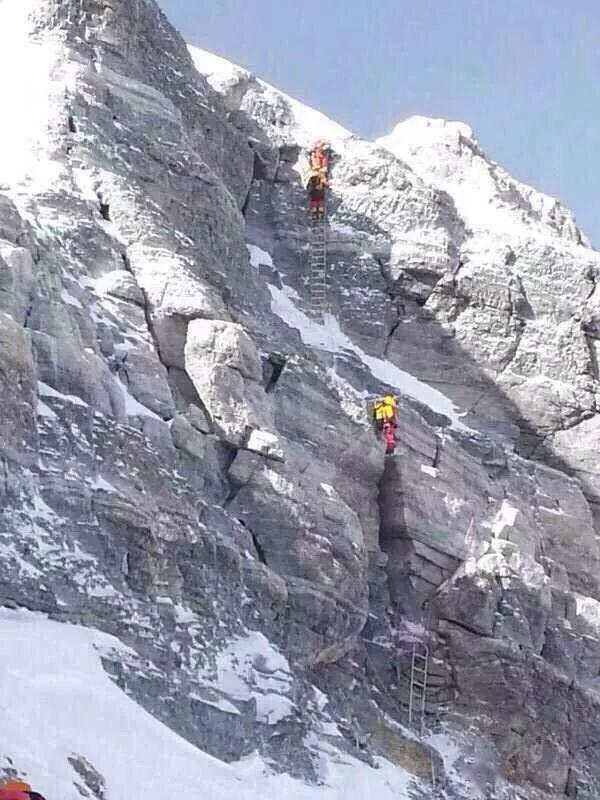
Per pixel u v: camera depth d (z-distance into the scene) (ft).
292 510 181.57
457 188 254.47
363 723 183.21
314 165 230.27
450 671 197.47
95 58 201.26
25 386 160.66
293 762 165.58
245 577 173.58
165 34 213.46
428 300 229.86
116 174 191.72
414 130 263.90
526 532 212.84
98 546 159.84
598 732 207.62
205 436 179.93
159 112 201.36
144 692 154.92
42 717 139.74
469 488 210.38
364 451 199.41
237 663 166.40
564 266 238.27
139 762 143.23
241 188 225.35
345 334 225.15
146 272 185.26
